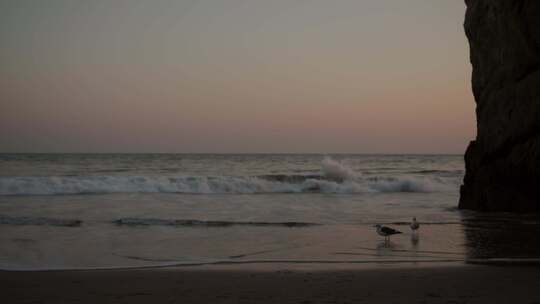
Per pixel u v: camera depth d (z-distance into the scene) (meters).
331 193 32.31
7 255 12.34
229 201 26.33
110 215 20.17
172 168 63.78
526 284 8.92
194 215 20.36
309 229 16.75
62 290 8.55
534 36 19.52
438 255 12.43
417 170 64.44
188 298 7.94
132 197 28.03
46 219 18.09
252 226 17.39
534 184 20.20
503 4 21.05
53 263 11.46
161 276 9.81
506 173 21.17
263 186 33.28
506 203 20.98
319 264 11.31
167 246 13.68
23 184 30.31
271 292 8.34
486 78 22.64
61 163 72.25
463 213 21.11
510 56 20.75
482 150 22.53
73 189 30.72
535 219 18.91
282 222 18.09
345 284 8.97
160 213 20.94
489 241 14.36
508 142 20.88
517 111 20.27
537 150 19.47
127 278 9.62
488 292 8.29
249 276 9.77
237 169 63.62
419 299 7.82
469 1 24.50
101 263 11.48
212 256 12.34
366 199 28.20
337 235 15.52
